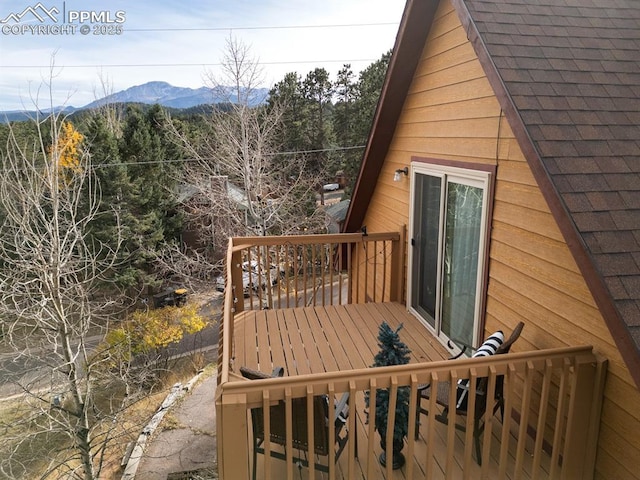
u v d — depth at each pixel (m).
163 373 11.41
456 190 4.27
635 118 2.76
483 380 2.78
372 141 6.02
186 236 18.92
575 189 2.37
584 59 3.13
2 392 9.52
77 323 9.50
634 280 2.09
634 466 2.34
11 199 8.57
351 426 2.39
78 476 7.73
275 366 4.19
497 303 3.60
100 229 16.03
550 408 2.96
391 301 5.91
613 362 2.44
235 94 14.77
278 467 3.05
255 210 14.89
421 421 3.36
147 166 17.56
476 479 2.78
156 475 6.37
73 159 10.29
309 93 24.84
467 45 3.90
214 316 15.33
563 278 2.81
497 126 3.46
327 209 19.89
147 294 16.86
